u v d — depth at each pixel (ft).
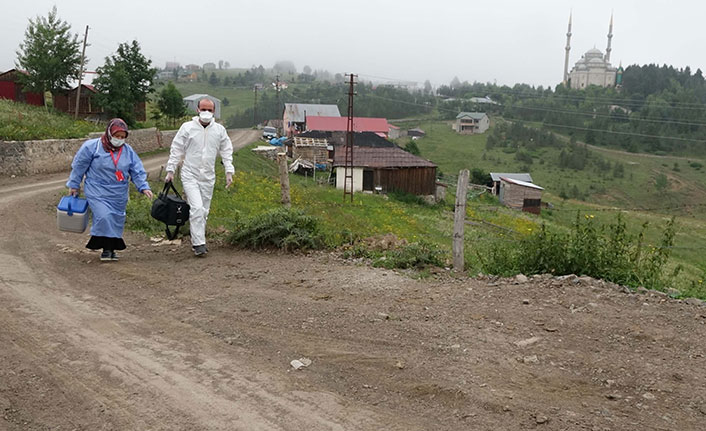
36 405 11.91
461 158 353.31
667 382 13.23
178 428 11.11
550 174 323.37
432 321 17.10
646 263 24.27
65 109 148.77
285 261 25.07
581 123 435.53
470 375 13.39
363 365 14.01
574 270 23.36
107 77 147.74
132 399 12.19
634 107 448.65
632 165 343.26
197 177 26.12
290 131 287.28
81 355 14.30
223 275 22.52
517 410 11.84
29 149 73.41
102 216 23.59
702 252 64.90
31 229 31.22
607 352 14.93
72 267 23.13
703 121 391.45
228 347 15.10
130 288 20.44
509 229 76.69
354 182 139.44
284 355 14.62
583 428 11.19
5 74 143.33
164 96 196.03
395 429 11.14
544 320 17.25
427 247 26.35
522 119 474.90
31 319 16.70
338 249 27.45
